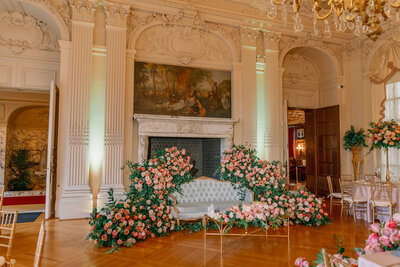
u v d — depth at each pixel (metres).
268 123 8.21
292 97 9.66
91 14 6.76
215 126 7.66
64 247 4.31
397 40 8.06
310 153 10.18
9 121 11.16
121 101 6.86
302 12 8.52
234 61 8.12
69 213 6.20
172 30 7.62
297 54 9.70
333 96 9.49
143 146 6.94
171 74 7.55
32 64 7.03
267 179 6.12
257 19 8.28
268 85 8.33
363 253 2.09
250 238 4.78
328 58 9.40
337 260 1.70
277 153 8.19
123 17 6.99
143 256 3.94
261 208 4.36
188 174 5.95
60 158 6.50
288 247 4.32
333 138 9.33
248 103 8.03
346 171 9.06
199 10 7.77
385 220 5.98
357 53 9.19
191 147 8.29
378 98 8.52
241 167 6.20
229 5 8.02
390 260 1.76
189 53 7.72
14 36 6.93
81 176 6.43
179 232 5.14
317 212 5.66
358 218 6.25
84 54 6.64
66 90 6.61
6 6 6.66
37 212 7.14
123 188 6.69
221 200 6.03
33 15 7.03
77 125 6.50
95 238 4.34
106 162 6.66
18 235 4.96
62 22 6.67
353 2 4.41
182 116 7.49
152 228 4.91
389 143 5.98
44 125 12.23
